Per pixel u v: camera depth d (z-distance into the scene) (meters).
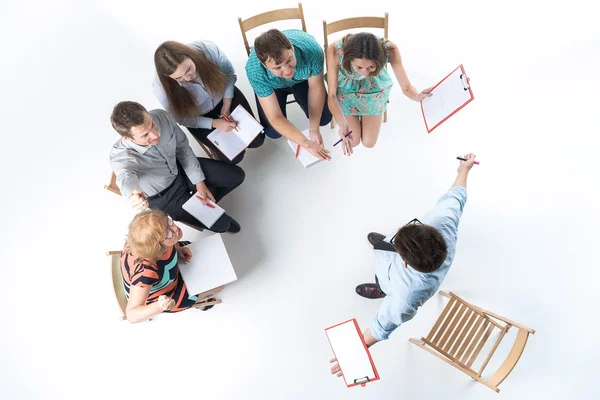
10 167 3.20
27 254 2.97
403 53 3.27
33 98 3.41
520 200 2.82
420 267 1.65
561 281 2.64
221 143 2.59
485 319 2.25
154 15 3.58
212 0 3.58
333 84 2.49
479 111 3.05
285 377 2.60
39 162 3.21
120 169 2.21
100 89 3.39
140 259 2.02
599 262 2.64
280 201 3.00
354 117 2.81
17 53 3.58
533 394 2.46
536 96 3.03
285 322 2.72
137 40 3.51
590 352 2.49
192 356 2.69
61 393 2.64
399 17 3.38
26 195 3.12
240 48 3.42
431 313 2.66
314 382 2.58
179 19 3.55
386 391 2.54
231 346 2.69
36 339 2.77
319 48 2.37
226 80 2.51
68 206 3.08
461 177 2.14
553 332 2.55
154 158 2.30
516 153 2.92
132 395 2.63
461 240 2.79
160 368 2.67
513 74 3.11
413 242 1.63
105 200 3.08
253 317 2.74
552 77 3.06
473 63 3.19
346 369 1.97
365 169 3.02
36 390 2.65
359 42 2.04
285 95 2.82
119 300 2.19
